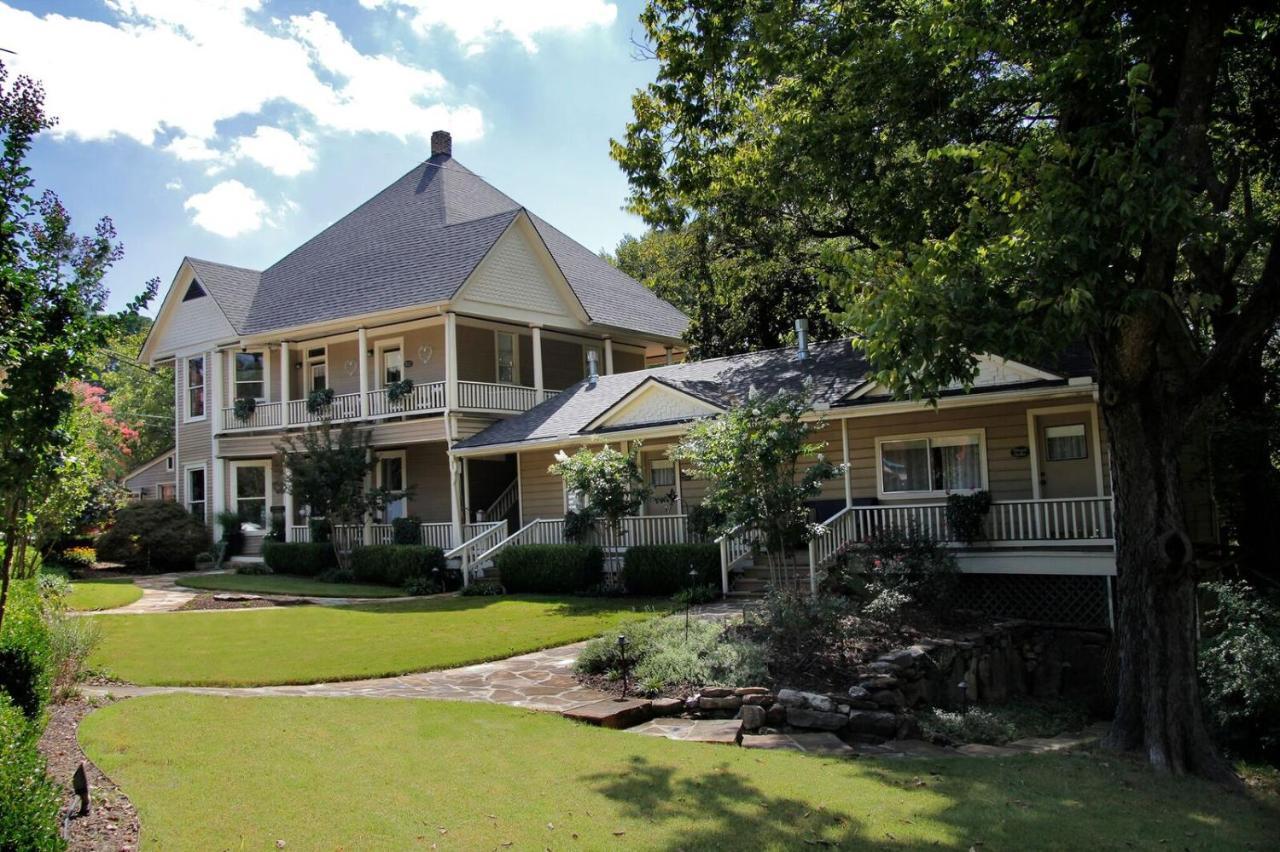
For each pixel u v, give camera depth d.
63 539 25.20
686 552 18.92
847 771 8.26
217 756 7.94
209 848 5.85
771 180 17.41
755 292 32.28
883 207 15.62
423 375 27.95
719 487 15.61
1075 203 8.52
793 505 14.64
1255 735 10.87
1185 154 9.16
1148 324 9.06
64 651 10.29
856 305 9.79
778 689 10.88
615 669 11.90
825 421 17.97
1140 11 9.70
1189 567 9.30
